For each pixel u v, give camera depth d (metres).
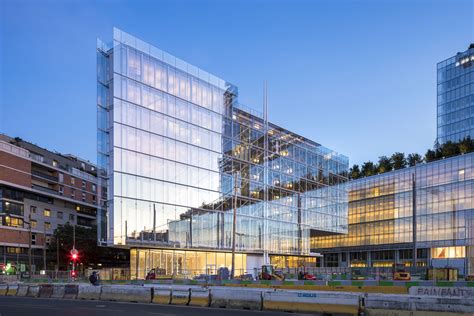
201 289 25.52
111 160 51.97
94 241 90.56
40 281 51.06
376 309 19.50
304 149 80.44
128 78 54.62
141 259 54.81
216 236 61.38
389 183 103.88
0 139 93.44
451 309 17.69
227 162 64.88
